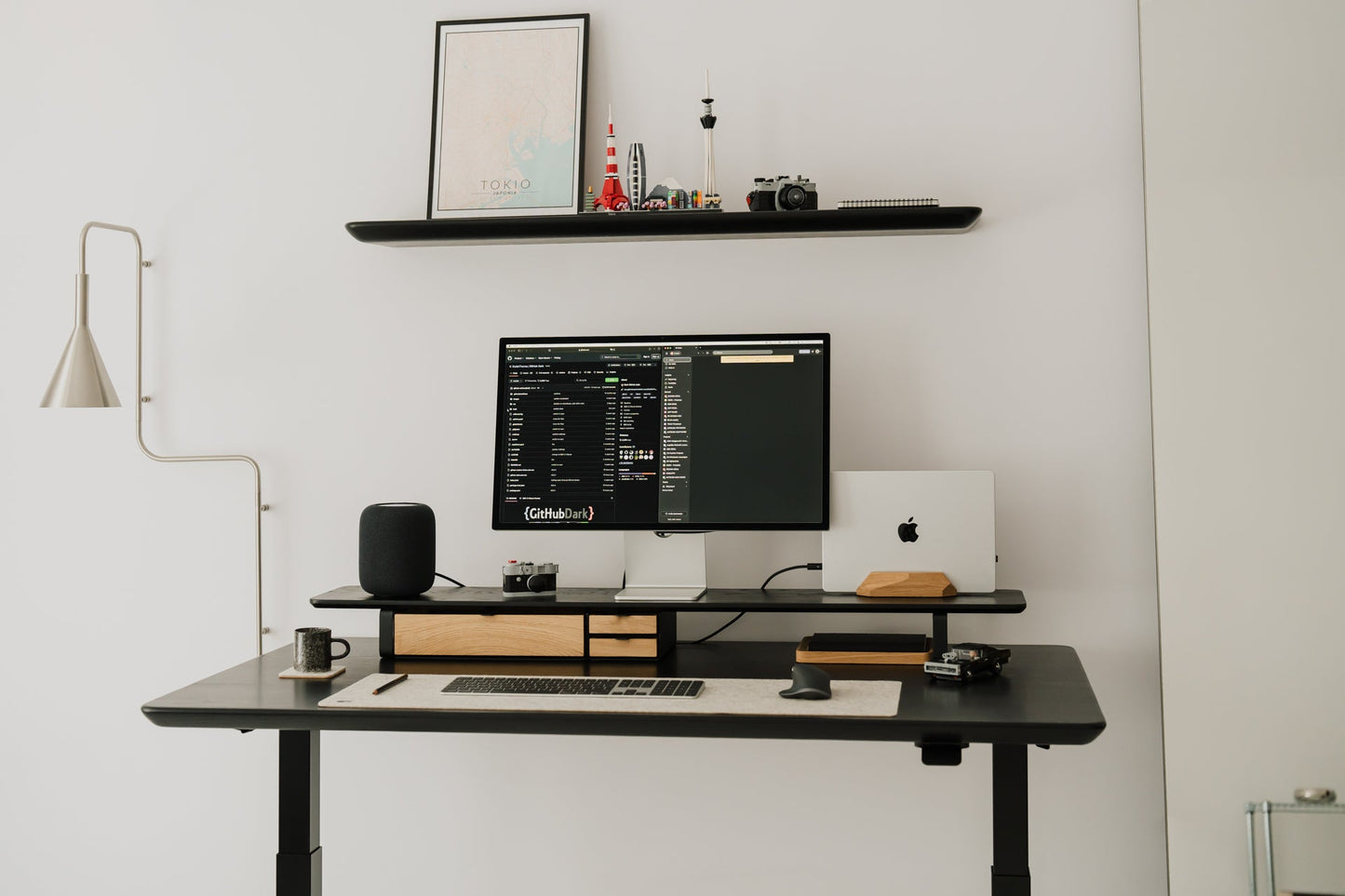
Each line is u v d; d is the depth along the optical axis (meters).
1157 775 2.34
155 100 2.61
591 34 2.48
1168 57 2.28
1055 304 2.36
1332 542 2.19
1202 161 2.26
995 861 1.94
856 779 2.43
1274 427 2.22
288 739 2.06
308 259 2.57
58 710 2.66
